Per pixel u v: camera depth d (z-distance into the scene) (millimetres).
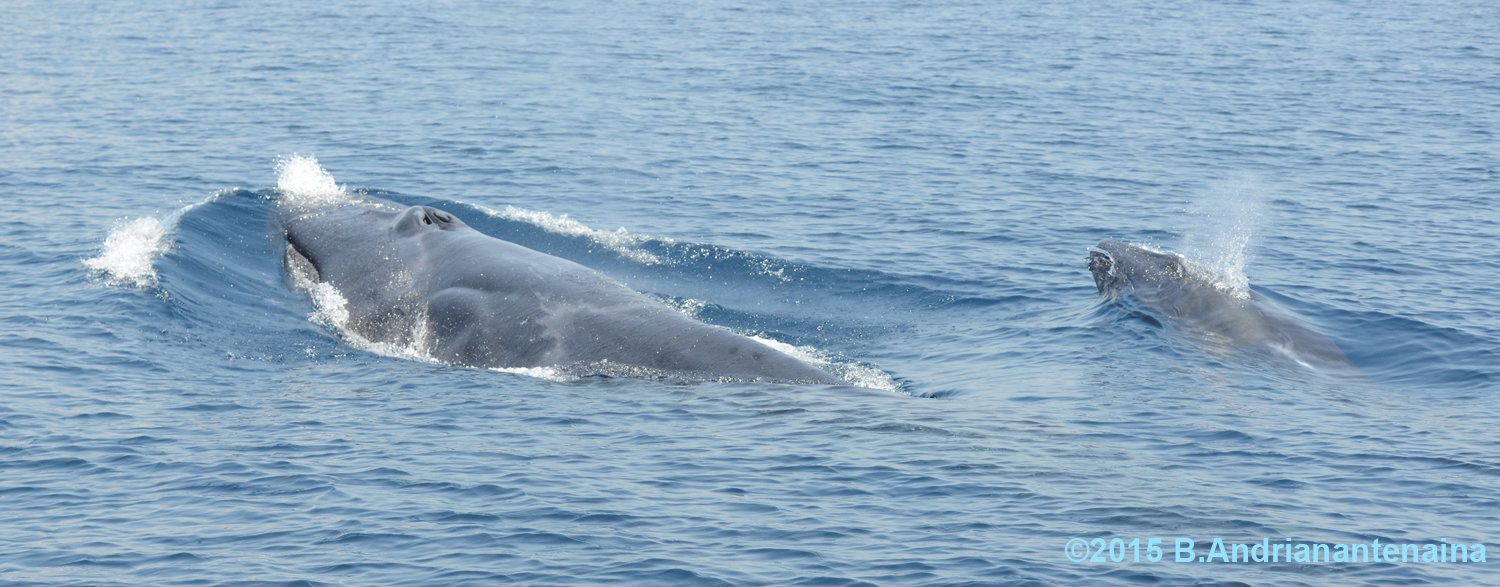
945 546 42531
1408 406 60438
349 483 48562
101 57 192875
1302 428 55625
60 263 82375
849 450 52406
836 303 82438
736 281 85500
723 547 42594
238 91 164875
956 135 145125
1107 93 179000
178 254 81438
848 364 69188
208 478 49156
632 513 45438
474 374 66250
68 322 70438
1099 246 81688
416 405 59531
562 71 189000
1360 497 47000
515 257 75375
